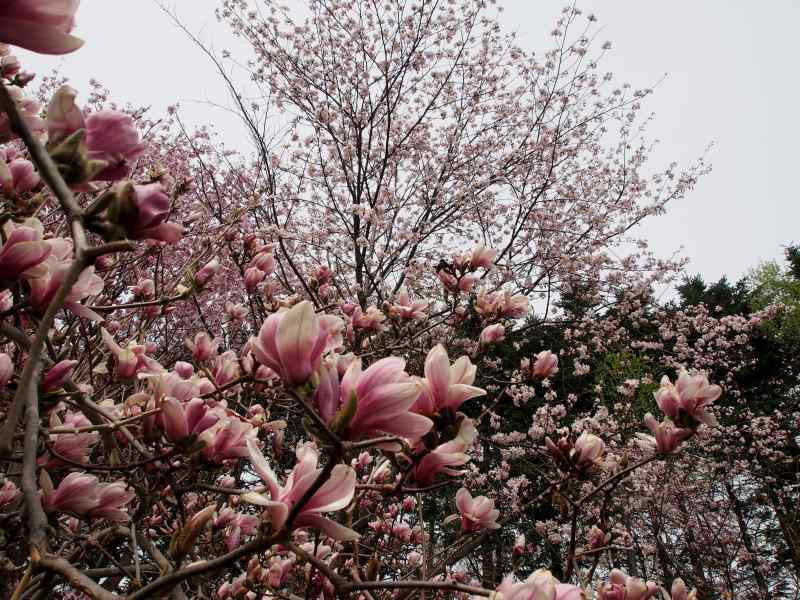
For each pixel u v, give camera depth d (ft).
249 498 3.20
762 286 72.38
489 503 6.26
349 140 31.48
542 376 10.29
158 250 11.38
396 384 3.38
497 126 33.37
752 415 37.68
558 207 33.68
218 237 12.96
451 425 4.11
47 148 3.22
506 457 28.30
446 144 33.04
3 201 5.47
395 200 30.78
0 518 5.11
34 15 2.72
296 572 9.21
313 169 31.45
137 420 5.70
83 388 7.80
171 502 7.59
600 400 33.19
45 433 5.30
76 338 10.61
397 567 13.17
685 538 33.76
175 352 20.01
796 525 34.99
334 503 3.36
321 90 31.09
